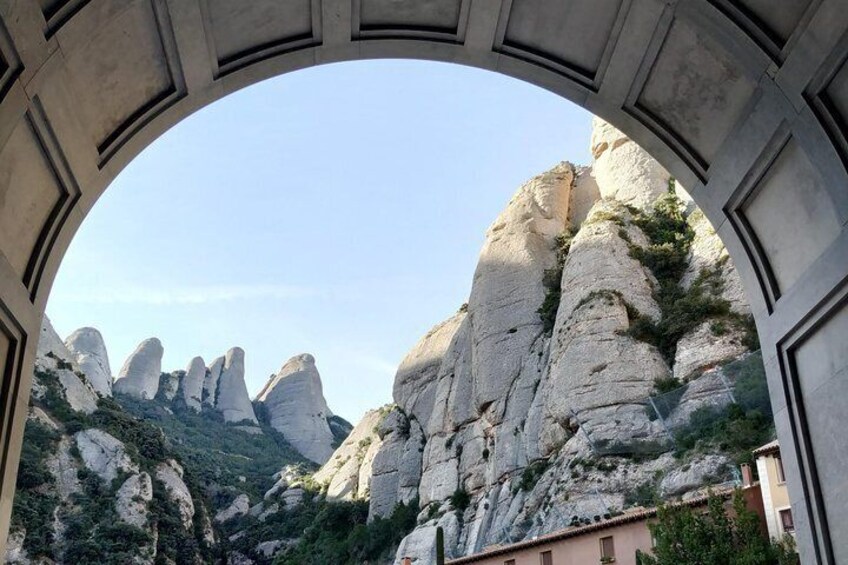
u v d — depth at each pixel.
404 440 90.06
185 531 93.44
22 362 6.74
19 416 6.69
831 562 7.12
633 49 8.15
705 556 25.34
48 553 77.50
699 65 7.91
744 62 7.41
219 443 169.88
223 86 8.30
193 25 7.43
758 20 7.13
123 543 82.88
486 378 71.94
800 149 7.28
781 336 7.83
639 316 58.94
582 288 62.31
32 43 6.07
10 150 6.27
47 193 6.96
